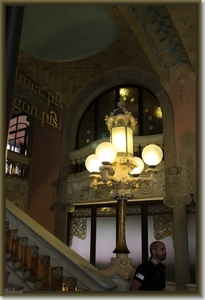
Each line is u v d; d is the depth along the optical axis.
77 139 9.96
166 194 7.42
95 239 8.52
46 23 7.83
